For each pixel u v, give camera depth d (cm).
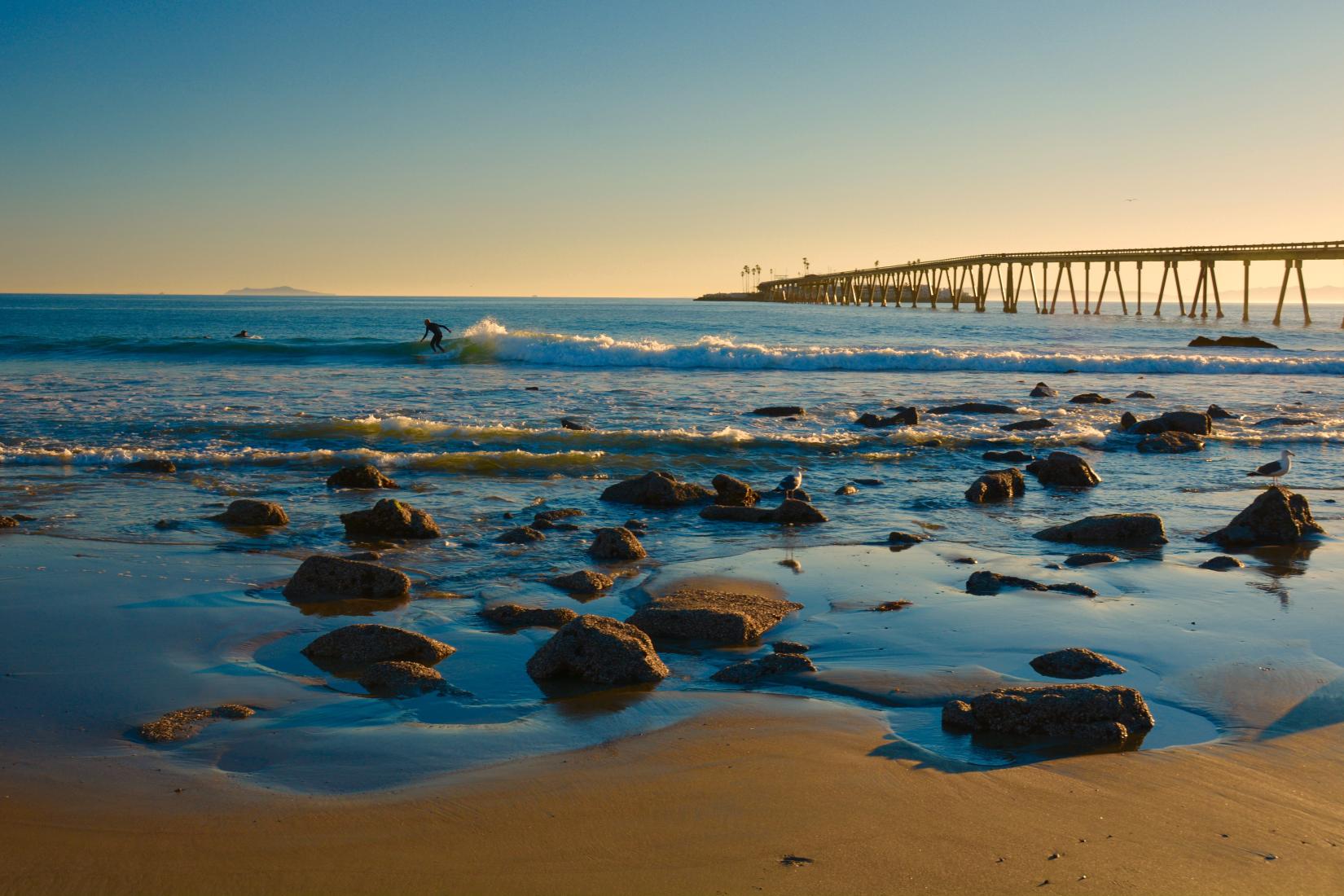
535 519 1131
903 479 1443
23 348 3659
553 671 652
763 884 388
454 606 818
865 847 417
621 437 1703
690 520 1160
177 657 689
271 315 10412
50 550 976
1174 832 430
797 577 907
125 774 497
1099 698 554
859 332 5991
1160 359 3316
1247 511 1066
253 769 504
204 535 1052
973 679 637
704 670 670
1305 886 387
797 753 520
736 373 3098
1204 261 8194
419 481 1388
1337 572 927
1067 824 438
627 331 6625
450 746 532
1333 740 538
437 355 3584
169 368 3066
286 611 798
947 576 912
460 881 392
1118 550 1020
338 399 2302
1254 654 687
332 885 391
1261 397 2544
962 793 470
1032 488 1373
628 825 437
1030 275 11031
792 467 1533
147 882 393
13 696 608
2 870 400
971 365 3316
